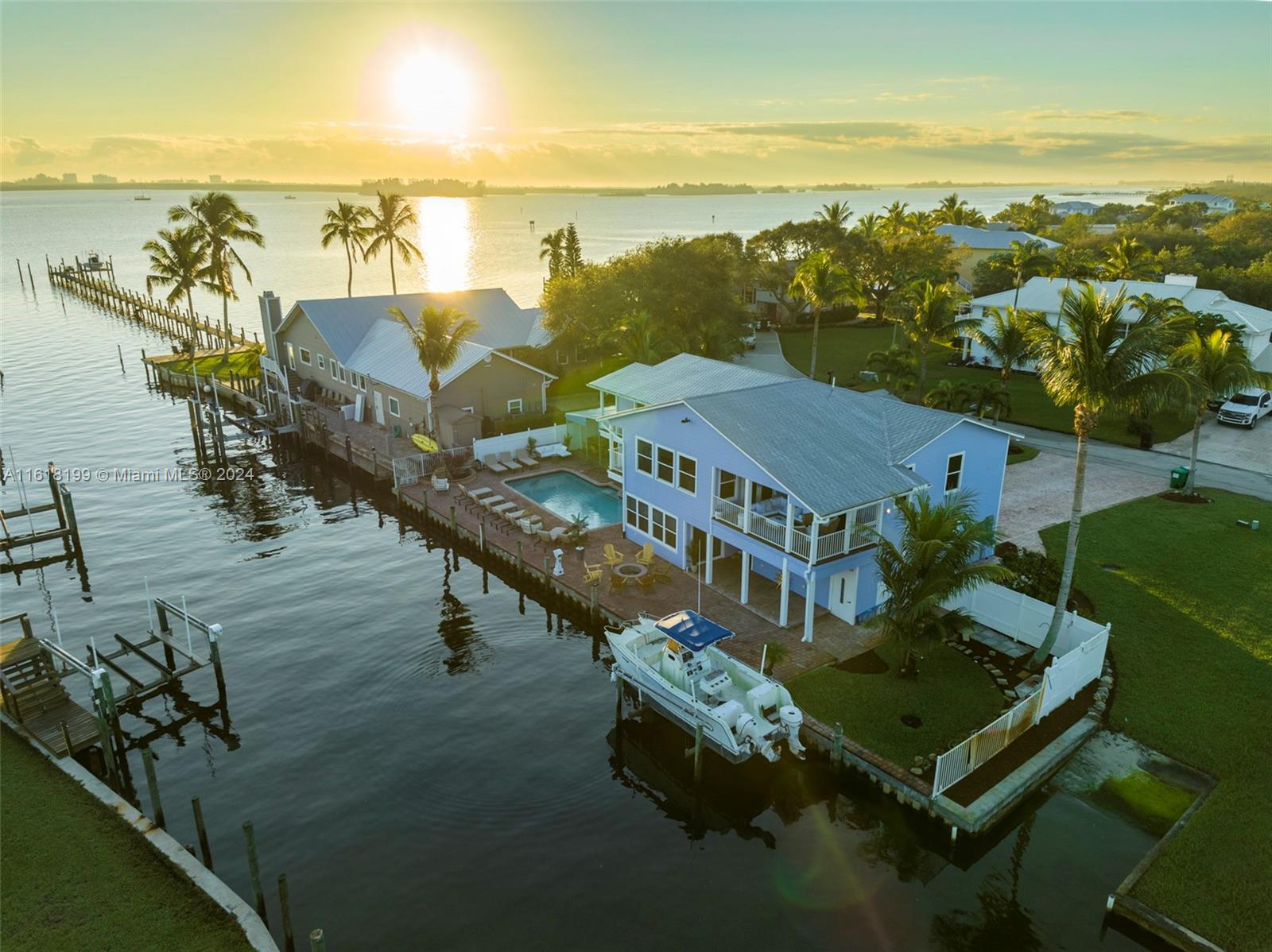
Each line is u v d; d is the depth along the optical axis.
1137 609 28.19
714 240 77.56
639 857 19.36
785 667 25.55
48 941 15.80
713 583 31.75
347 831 20.22
